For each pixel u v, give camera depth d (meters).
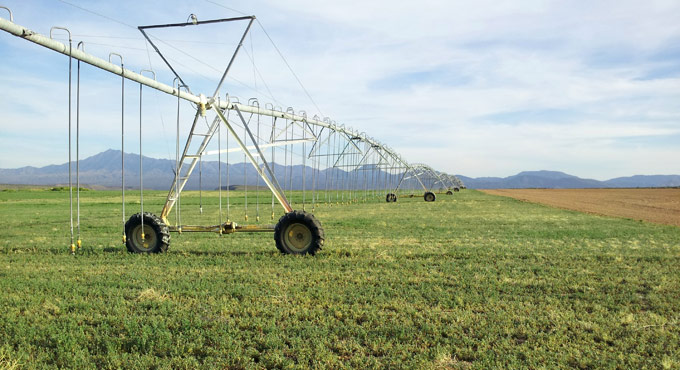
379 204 39.81
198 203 44.62
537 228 18.38
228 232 11.90
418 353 4.87
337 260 10.20
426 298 6.98
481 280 8.12
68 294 7.21
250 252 11.48
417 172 59.41
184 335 5.37
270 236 15.66
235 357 4.75
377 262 9.92
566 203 44.38
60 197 60.03
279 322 5.86
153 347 5.04
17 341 5.21
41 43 8.54
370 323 5.74
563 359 4.69
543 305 6.53
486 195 66.69
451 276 8.43
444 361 4.67
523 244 13.13
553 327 5.57
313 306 6.53
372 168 48.09
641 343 5.10
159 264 9.94
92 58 9.61
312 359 4.71
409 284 7.88
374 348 4.95
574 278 8.33
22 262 10.23
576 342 5.18
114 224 21.66
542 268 9.28
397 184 54.03
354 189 46.59
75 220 24.30
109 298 7.00
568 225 19.95
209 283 7.84
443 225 19.75
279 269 9.15
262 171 13.35
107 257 10.91
